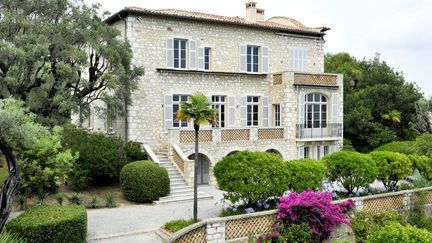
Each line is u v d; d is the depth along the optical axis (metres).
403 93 36.47
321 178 16.41
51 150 14.45
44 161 14.49
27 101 19.09
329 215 13.55
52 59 19.02
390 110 36.25
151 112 23.39
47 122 18.89
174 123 24.27
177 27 24.20
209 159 23.06
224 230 12.52
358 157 18.55
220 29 25.75
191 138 22.66
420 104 35.25
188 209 17.17
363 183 18.34
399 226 11.59
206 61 25.61
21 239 10.58
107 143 19.70
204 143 22.83
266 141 25.17
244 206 15.97
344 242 12.39
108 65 20.98
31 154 14.01
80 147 18.95
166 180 18.81
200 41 25.03
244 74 26.42
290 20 30.75
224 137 23.69
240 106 26.53
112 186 20.38
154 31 23.42
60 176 15.45
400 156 19.84
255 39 27.08
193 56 24.77
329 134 27.55
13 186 10.80
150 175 18.30
